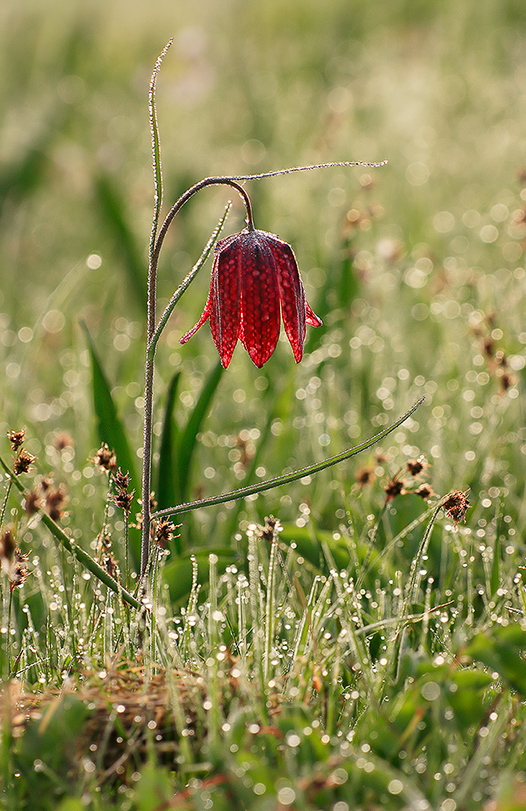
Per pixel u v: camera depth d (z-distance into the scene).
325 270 1.52
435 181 1.96
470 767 0.95
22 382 1.29
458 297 1.46
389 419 1.18
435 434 1.16
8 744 0.95
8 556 0.97
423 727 0.96
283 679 0.99
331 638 1.02
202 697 0.97
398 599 1.04
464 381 1.21
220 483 1.18
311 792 0.93
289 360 1.27
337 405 1.22
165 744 0.95
